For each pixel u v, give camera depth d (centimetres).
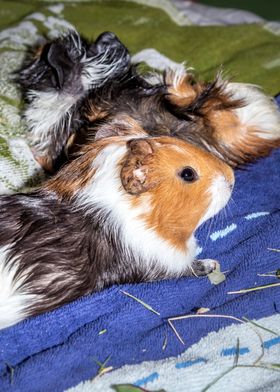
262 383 47
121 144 51
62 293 51
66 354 48
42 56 65
